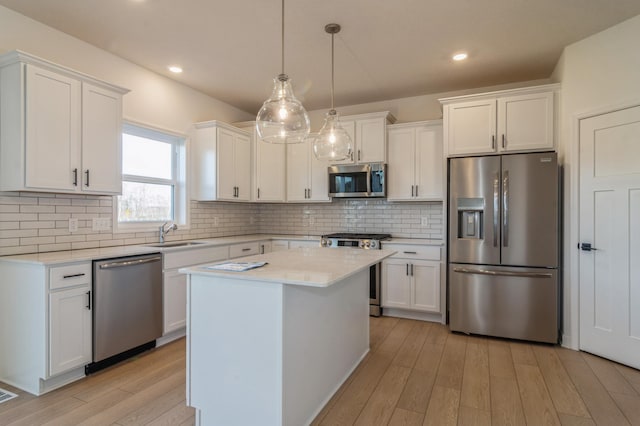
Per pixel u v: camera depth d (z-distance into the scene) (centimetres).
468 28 280
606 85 280
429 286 382
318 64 348
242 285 185
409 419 204
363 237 421
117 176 296
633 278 267
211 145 408
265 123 212
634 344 266
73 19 268
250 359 183
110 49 316
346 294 256
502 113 341
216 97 444
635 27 262
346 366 255
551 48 313
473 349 308
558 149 325
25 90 235
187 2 245
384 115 420
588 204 295
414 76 378
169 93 384
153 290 301
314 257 251
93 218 311
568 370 264
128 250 296
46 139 247
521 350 305
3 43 252
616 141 276
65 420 201
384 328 364
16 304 240
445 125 364
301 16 263
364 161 430
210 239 418
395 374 260
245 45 309
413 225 447
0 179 244
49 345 229
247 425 184
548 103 326
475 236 343
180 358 288
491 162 330
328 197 459
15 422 199
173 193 400
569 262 308
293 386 185
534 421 200
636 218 265
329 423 200
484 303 334
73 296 243
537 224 316
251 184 464
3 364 246
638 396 226
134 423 199
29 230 266
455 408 214
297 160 478
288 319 179
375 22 271
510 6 250
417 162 413
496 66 352
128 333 279
